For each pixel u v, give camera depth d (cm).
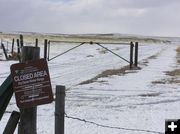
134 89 1969
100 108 1430
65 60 4512
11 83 546
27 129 558
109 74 2738
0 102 547
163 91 1905
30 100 534
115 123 1165
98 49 7512
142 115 1297
